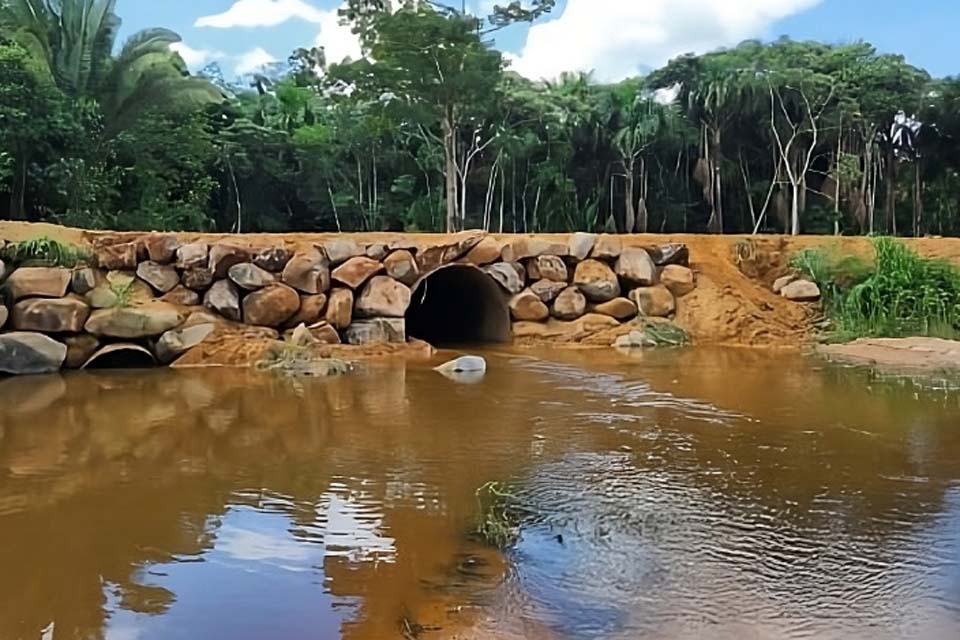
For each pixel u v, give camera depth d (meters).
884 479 5.78
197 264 12.09
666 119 39.50
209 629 3.50
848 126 39.69
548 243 14.31
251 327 12.06
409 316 16.50
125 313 10.98
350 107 37.25
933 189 44.00
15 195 19.38
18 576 4.04
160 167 24.34
